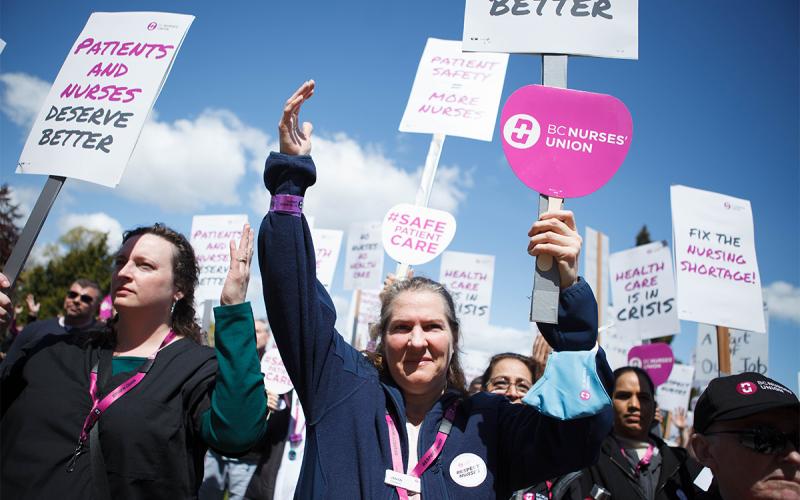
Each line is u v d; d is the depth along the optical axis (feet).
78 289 18.28
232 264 7.05
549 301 5.48
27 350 7.07
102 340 7.32
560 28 6.93
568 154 6.36
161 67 8.02
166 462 6.26
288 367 6.13
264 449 15.65
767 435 5.78
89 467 6.16
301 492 5.75
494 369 11.83
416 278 6.95
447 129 13.25
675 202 14.44
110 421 6.21
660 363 19.40
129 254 7.24
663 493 9.62
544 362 12.63
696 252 14.16
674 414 25.31
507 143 6.44
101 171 7.57
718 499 8.63
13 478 6.09
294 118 6.38
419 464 5.74
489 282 24.04
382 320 6.86
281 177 6.29
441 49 13.98
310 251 6.26
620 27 6.88
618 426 11.25
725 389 6.17
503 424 6.14
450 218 12.65
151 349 7.19
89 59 8.32
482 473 5.67
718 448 6.05
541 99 6.51
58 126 7.98
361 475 5.60
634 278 20.85
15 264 7.04
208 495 16.21
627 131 6.40
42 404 6.40
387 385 6.40
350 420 5.93
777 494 5.67
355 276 25.93
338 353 6.38
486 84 13.47
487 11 7.10
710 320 13.79
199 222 19.65
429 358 6.23
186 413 6.67
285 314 6.02
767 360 19.74
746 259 14.47
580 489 9.87
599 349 5.58
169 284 7.34
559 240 5.46
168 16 8.34
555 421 5.48
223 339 6.59
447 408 6.29
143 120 7.77
